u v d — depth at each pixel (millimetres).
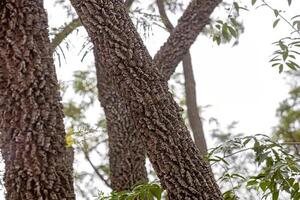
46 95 2971
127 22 3113
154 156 2939
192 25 5359
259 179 2818
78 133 6594
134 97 2990
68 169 2951
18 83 2936
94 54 5449
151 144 2947
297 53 3359
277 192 2695
